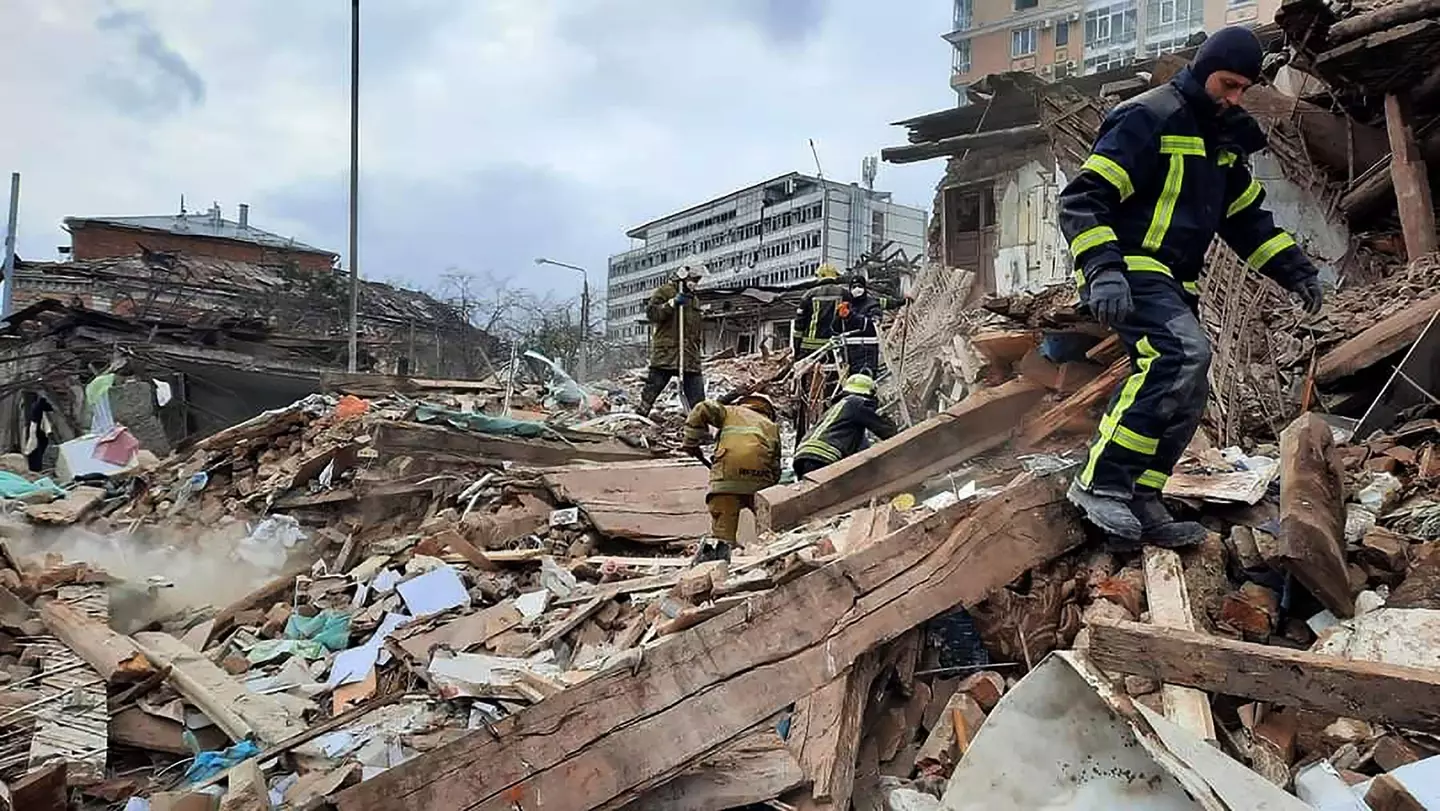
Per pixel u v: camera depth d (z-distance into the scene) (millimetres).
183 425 17984
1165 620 3123
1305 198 10016
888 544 3354
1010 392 5770
